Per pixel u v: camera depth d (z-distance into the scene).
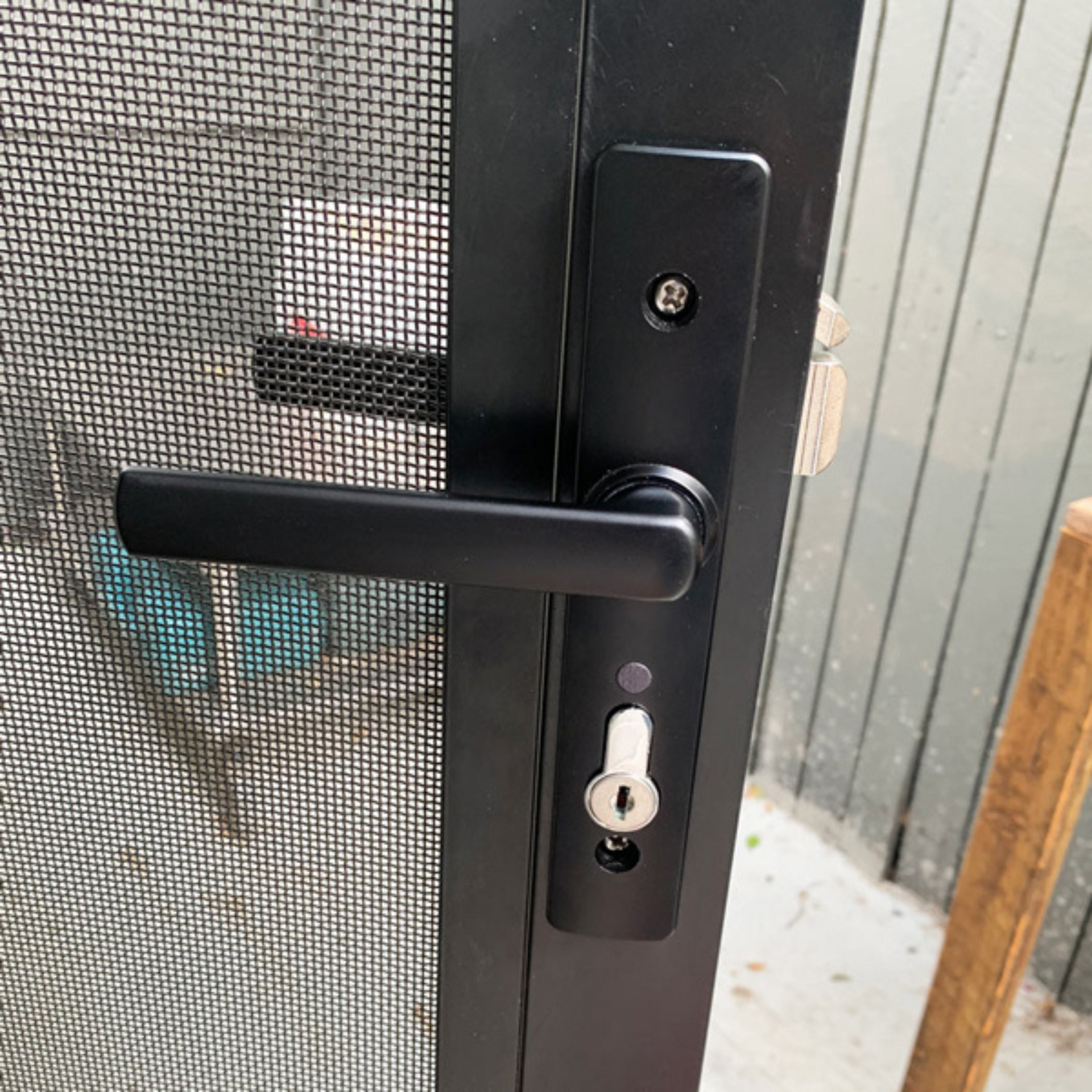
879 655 1.56
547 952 0.52
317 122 0.39
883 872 1.65
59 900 0.55
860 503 1.52
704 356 0.40
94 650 0.48
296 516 0.38
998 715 1.42
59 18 0.38
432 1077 0.57
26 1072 0.60
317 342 0.42
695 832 0.49
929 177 1.32
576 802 0.46
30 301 0.43
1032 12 1.17
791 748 1.76
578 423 0.42
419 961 0.54
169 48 0.38
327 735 0.49
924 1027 1.05
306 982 0.55
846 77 0.36
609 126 0.38
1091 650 0.83
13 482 0.46
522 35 0.37
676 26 0.37
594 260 0.39
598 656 0.44
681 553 0.37
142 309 0.42
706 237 0.38
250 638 0.47
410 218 0.40
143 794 0.51
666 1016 0.53
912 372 1.40
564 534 0.37
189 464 0.45
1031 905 0.93
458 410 0.42
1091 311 1.20
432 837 0.51
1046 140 1.20
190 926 0.54
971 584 1.41
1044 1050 1.38
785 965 1.51
